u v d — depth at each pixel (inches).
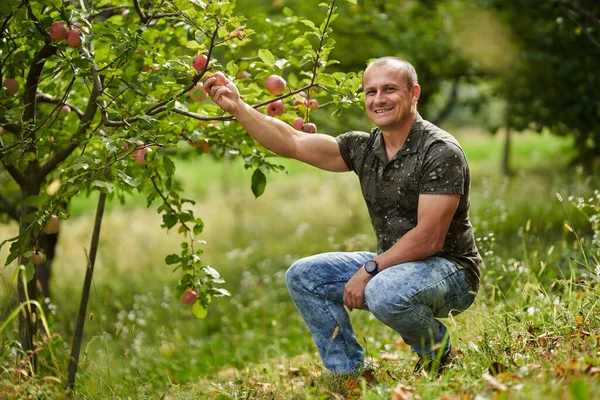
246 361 253.1
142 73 166.9
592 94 350.6
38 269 270.2
